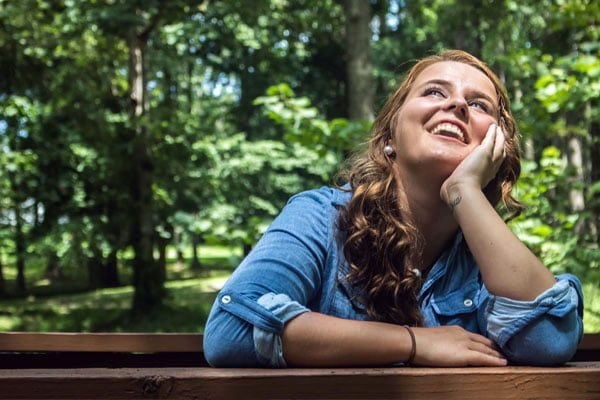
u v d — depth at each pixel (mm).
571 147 7910
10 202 11211
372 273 1553
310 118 5332
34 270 19484
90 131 11383
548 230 4277
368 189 1598
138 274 11258
